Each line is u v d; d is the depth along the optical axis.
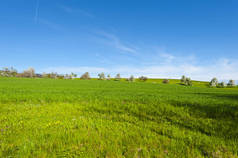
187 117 7.16
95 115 7.80
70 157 3.68
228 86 77.06
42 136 4.75
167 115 7.57
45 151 3.88
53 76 109.94
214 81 76.44
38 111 8.38
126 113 8.12
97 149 4.00
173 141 4.57
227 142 4.56
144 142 4.48
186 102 9.59
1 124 5.93
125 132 5.32
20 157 3.58
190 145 4.34
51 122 6.35
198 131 5.50
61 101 11.37
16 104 10.19
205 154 3.89
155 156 3.70
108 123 6.39
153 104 9.43
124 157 3.61
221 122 6.24
